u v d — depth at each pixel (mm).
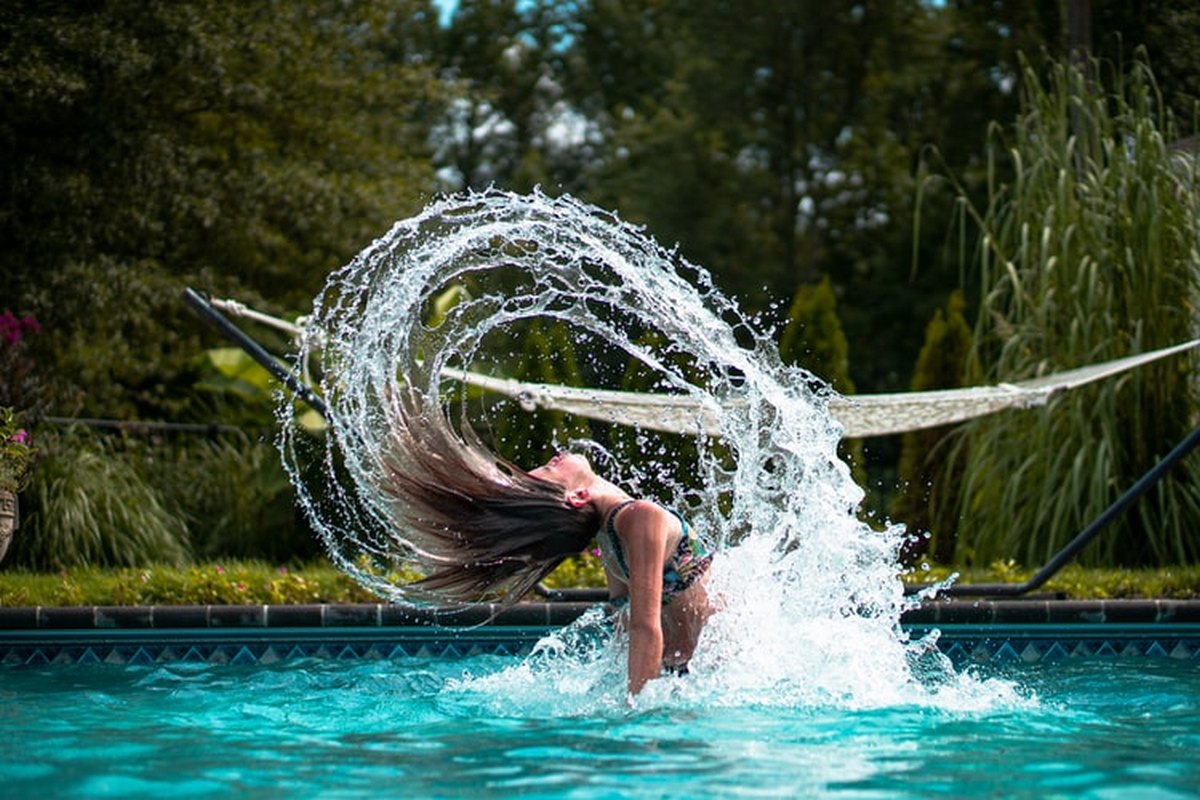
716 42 30656
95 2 14344
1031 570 8977
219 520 11164
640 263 5820
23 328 10164
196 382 13859
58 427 10922
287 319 15609
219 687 5383
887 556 5375
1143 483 6902
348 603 7195
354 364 5527
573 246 5770
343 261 16562
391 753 3828
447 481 5133
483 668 5953
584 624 6750
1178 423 9312
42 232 14117
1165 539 9102
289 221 16344
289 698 5008
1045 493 9156
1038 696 4922
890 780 3404
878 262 29359
